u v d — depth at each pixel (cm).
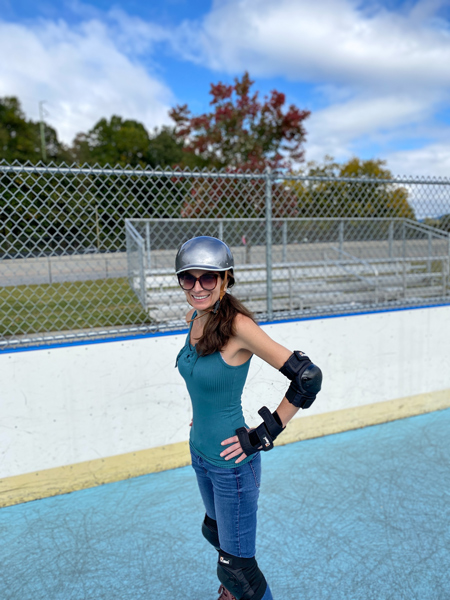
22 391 270
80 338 286
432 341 402
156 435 310
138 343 296
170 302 529
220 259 140
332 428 369
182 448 320
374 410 385
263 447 145
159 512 265
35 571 216
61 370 278
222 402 150
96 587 205
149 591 203
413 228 920
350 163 1700
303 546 231
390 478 296
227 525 156
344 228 833
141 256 552
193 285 140
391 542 232
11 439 271
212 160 1473
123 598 199
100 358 287
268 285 343
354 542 233
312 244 805
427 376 405
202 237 146
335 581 206
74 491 289
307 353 350
